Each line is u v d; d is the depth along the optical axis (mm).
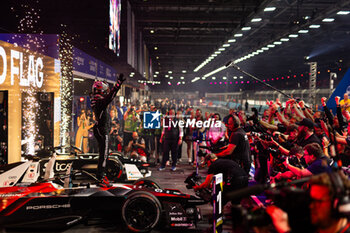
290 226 2094
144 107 19328
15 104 8273
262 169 7344
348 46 36156
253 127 7980
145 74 32656
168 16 24750
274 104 8266
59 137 10703
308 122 5738
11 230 4555
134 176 7316
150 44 38062
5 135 7945
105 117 5391
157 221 5020
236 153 6055
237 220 2055
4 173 5516
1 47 7578
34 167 5867
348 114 6730
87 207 5184
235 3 22281
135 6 22688
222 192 5066
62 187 5633
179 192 5691
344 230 1991
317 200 1985
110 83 20203
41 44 11422
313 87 22328
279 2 20625
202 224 5531
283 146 6656
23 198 4977
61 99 11602
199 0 22188
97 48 16719
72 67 11680
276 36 28219
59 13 15945
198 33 32062
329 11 18484
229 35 28375
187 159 12883
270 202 5922
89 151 11891
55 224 4645
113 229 5258
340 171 2590
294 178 5270
